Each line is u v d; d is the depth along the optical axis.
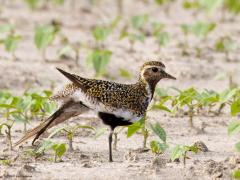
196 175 15.05
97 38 26.59
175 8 34.31
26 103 17.94
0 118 19.25
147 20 30.30
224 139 17.97
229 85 23.34
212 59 26.42
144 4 35.09
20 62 25.33
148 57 26.42
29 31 29.81
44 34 25.52
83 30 30.44
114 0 35.66
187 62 25.86
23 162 15.74
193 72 24.80
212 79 24.45
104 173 15.14
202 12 33.66
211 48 27.67
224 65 25.78
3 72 24.05
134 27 28.86
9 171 15.14
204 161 15.99
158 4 33.12
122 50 27.34
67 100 16.12
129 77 24.06
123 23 31.56
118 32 30.19
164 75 16.69
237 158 15.63
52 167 15.46
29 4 32.59
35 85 23.25
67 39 27.78
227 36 28.56
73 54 26.81
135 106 16.20
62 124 18.73
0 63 24.98
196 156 16.45
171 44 28.27
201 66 25.39
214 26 27.73
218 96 18.92
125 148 17.05
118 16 29.77
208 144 17.48
